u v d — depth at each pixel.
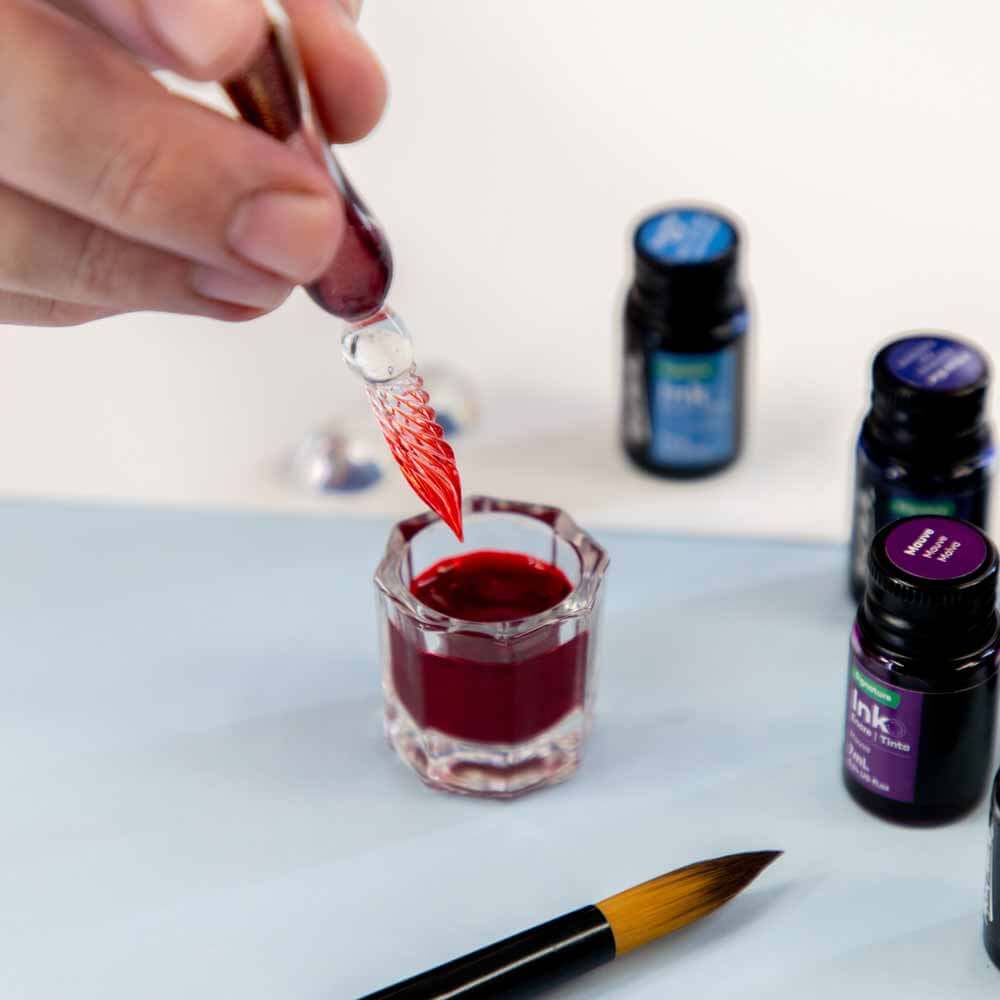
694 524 0.54
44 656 0.51
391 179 0.62
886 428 0.49
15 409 0.57
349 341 0.43
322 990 0.45
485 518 0.48
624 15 0.66
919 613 0.45
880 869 0.47
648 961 0.46
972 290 0.58
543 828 0.48
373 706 0.50
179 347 0.58
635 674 0.50
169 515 0.54
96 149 0.40
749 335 0.54
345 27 0.43
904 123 0.62
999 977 0.45
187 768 0.49
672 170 0.61
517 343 0.58
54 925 0.46
